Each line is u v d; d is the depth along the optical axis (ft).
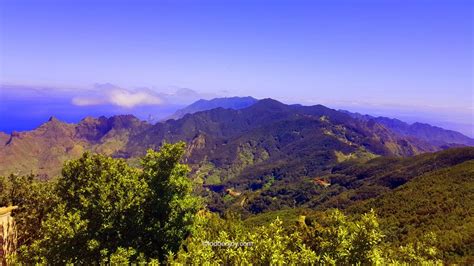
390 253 53.67
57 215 67.56
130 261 61.57
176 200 68.59
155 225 66.95
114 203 63.77
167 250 67.21
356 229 44.62
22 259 59.52
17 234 79.87
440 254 111.55
